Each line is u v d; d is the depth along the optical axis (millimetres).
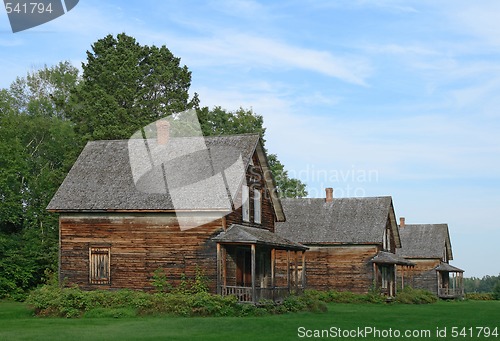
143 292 36938
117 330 27469
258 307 35875
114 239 39500
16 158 57406
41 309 35406
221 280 37656
